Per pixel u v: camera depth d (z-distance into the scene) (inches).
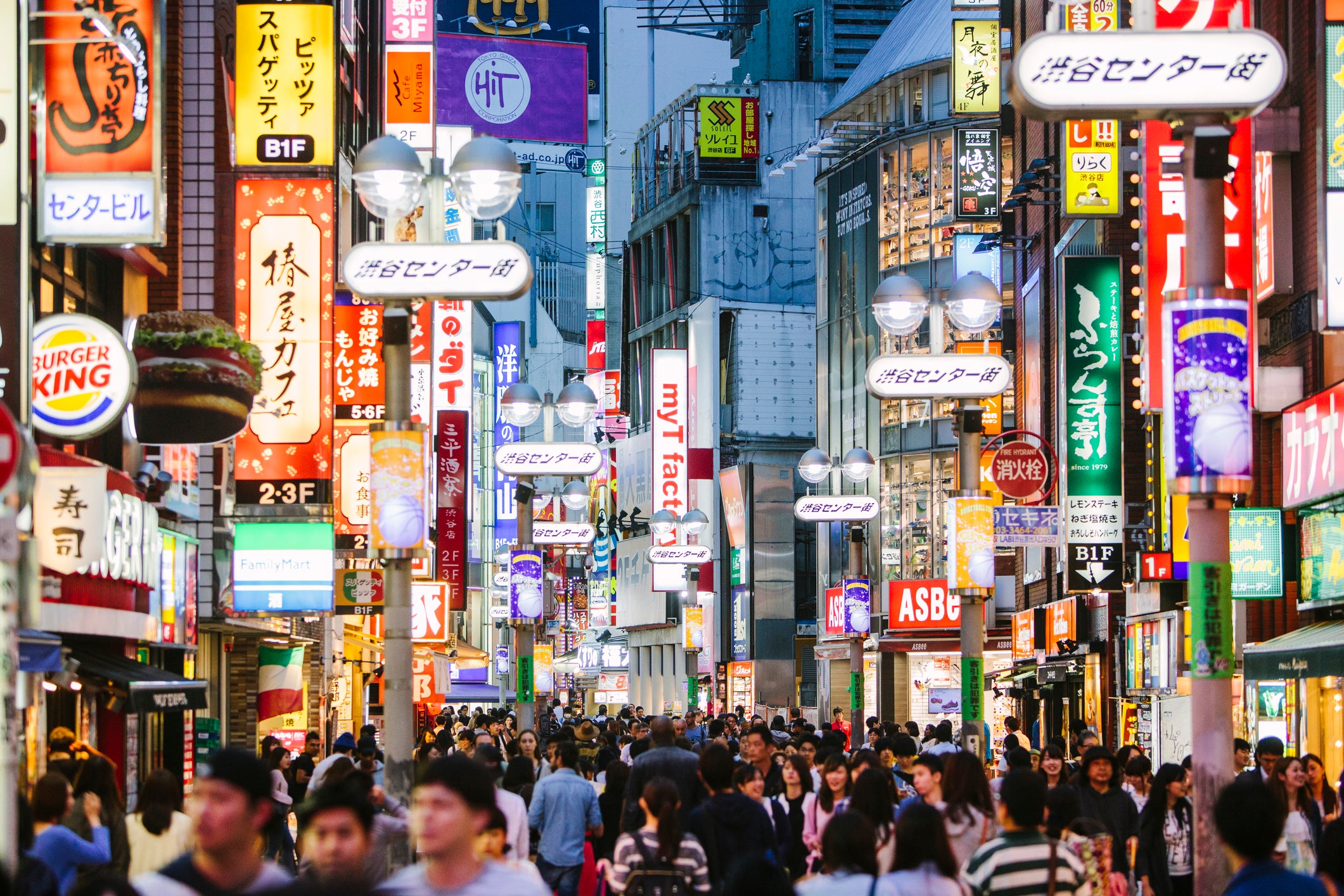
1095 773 709.9
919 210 3314.5
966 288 1000.9
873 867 436.5
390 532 745.0
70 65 924.6
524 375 3983.8
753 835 622.5
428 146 1990.7
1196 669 593.6
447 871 337.1
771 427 4074.8
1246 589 1275.8
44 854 526.6
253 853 341.7
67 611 933.2
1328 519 1202.6
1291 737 1255.5
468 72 5022.1
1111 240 1809.8
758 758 842.2
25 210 820.0
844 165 3572.8
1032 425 2272.4
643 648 4687.5
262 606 1339.8
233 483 1357.0
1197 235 608.7
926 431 3240.7
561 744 818.8
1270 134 1279.5
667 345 4426.7
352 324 1566.2
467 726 1699.1
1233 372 601.0
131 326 1122.7
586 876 842.2
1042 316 2191.2
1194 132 609.9
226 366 1109.7
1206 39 602.5
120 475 1046.4
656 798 561.3
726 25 4719.5
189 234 1326.3
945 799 577.0
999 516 1446.9
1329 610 1274.6
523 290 740.7
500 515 3823.8
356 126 1910.7
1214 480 596.7
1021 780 466.0
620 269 5595.5
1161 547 1596.9
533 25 5132.9
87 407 880.3
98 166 918.4
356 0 1924.2
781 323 4116.6
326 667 1499.8
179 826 621.6
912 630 2967.5
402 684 741.9
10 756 440.1
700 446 4109.3
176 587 1222.9
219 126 1364.4
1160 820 709.9
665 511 2437.3
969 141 3122.5
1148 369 1387.8
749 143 4313.5
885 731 1294.3
